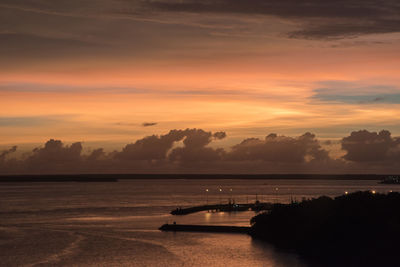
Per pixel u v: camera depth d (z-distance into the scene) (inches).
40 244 6535.4
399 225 6107.3
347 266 5226.4
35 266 5226.4
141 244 6550.2
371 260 5472.4
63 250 6097.4
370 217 6387.8
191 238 7071.9
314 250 6063.0
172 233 7603.4
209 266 5246.1
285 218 7091.5
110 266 5226.4
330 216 6619.1
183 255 5807.1
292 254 5876.0
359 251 5851.4
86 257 5674.2
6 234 7480.3
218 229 7805.1
